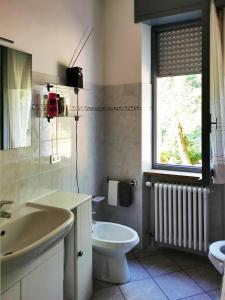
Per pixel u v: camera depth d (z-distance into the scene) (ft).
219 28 7.59
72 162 7.92
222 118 7.50
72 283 6.37
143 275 7.88
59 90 7.18
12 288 4.29
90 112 8.76
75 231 6.24
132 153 9.20
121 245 6.95
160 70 9.43
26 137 6.11
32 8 6.31
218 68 7.42
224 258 6.24
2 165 5.62
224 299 4.97
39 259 4.96
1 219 5.29
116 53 9.20
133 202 9.31
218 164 7.51
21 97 5.95
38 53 6.54
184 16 8.33
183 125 9.37
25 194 6.23
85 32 8.36
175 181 8.93
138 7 8.70
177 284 7.45
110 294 7.04
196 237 8.39
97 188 9.33
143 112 9.02
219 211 8.43
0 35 5.51
